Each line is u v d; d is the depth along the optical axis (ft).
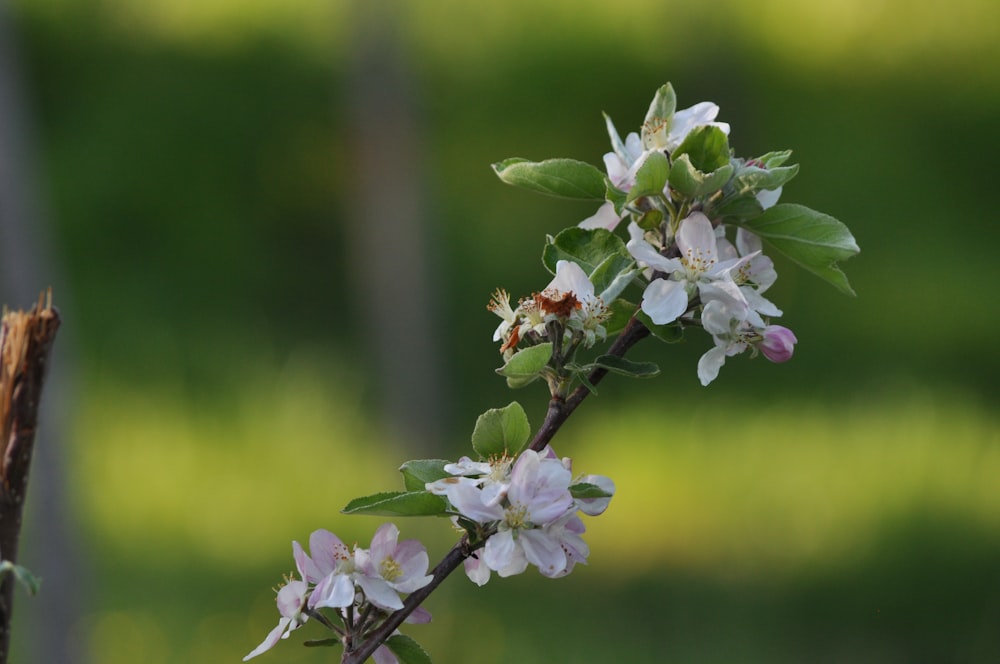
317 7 51.72
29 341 5.93
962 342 41.93
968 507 31.65
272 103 50.34
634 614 26.71
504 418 5.63
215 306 44.34
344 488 31.42
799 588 28.17
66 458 21.40
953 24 54.49
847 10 54.60
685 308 5.62
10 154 21.61
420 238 30.45
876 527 30.73
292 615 5.51
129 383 37.52
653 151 5.81
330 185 48.29
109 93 50.44
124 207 47.32
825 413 37.45
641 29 50.78
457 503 5.29
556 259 6.03
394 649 5.63
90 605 24.63
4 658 5.67
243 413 35.27
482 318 42.68
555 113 49.57
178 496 31.07
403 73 29.60
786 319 43.04
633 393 38.32
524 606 26.71
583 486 5.42
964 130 52.31
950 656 25.76
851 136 51.70
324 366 38.32
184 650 24.89
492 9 51.37
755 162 6.05
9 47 21.62
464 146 48.55
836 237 5.91
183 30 52.16
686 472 33.96
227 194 48.03
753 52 51.85
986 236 48.47
